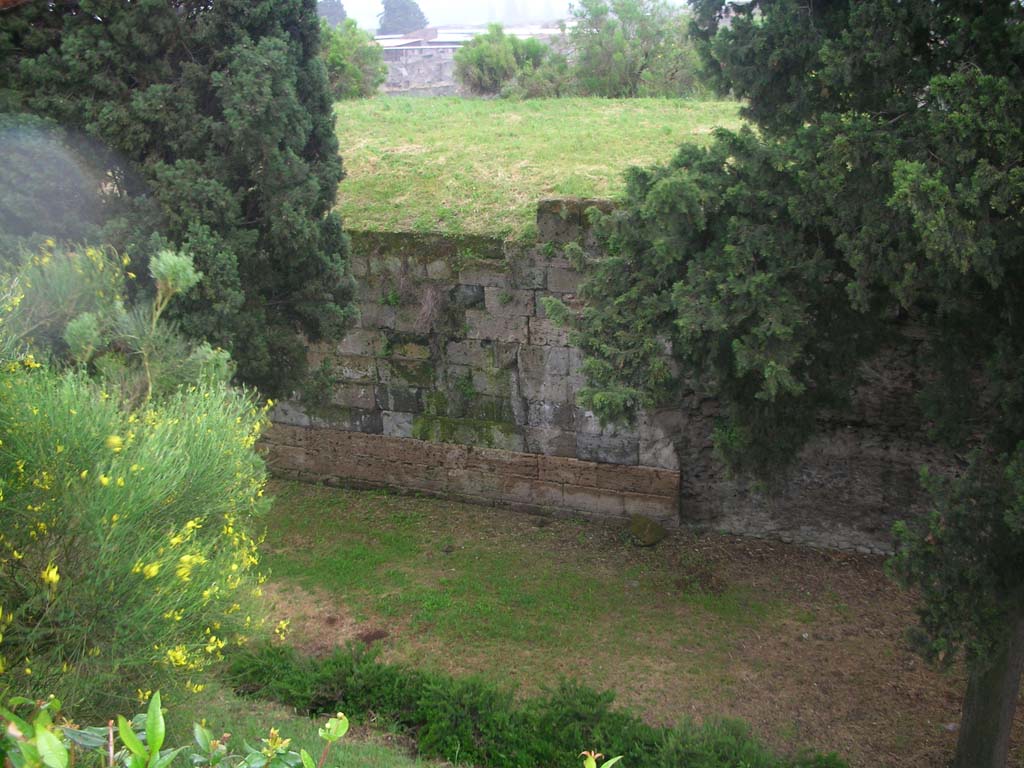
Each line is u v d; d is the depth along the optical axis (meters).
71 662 5.21
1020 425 7.19
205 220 10.24
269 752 3.22
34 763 2.17
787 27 7.81
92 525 5.28
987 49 6.88
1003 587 6.96
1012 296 7.23
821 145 7.18
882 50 7.17
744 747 8.17
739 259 7.30
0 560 5.25
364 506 14.92
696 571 12.76
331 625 11.59
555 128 17.78
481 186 14.98
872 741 9.58
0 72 10.05
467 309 14.03
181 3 10.28
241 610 6.39
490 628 11.49
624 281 8.51
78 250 8.48
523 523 14.23
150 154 10.28
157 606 5.30
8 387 5.66
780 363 7.07
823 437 12.79
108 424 5.75
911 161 6.76
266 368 11.22
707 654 11.01
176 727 6.03
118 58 9.97
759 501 13.41
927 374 11.95
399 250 14.11
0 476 5.34
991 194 6.42
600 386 8.30
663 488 13.68
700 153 8.18
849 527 13.08
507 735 8.48
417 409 14.85
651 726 9.61
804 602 12.06
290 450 15.77
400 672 9.57
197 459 6.20
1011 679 8.44
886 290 8.00
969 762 8.77
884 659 10.90
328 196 11.55
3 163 9.62
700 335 7.61
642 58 24.33
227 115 9.92
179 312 10.15
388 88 30.17
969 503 7.04
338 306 11.93
